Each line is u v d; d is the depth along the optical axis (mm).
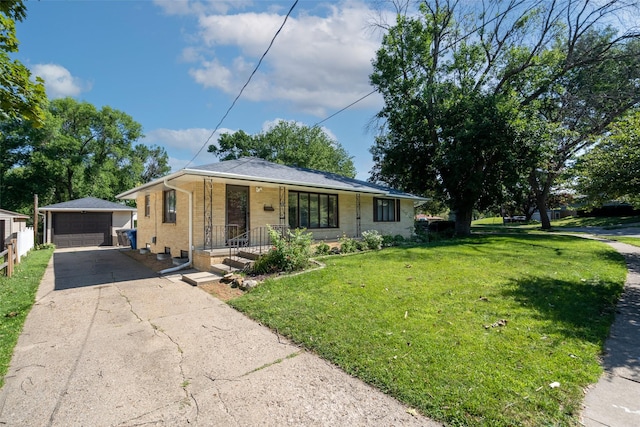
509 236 15680
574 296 5121
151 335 3977
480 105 14945
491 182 15797
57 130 23406
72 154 23828
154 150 38875
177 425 2271
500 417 2217
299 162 33594
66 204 17203
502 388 2553
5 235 10297
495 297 5043
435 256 8953
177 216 10023
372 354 3215
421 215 45844
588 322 4008
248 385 2783
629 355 3174
